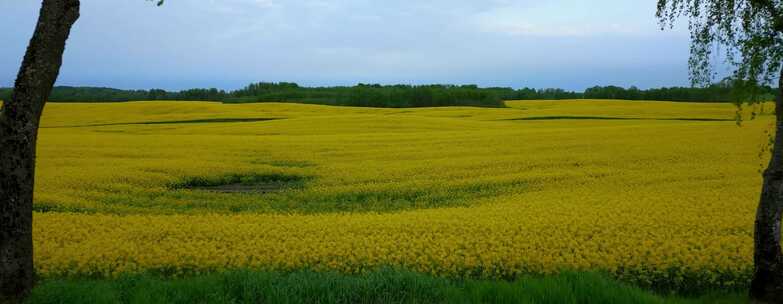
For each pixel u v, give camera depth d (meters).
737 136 37.44
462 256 12.43
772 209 8.73
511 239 13.56
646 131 42.06
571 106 80.94
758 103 8.69
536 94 151.50
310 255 12.25
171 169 26.61
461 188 22.97
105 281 9.80
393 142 38.81
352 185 23.80
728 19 8.82
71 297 7.94
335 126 52.00
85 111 68.44
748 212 16.47
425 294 8.49
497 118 63.88
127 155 32.22
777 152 8.66
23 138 7.62
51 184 22.52
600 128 46.25
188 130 49.56
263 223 15.67
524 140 38.19
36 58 7.63
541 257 12.07
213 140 39.94
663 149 32.28
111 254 12.34
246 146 36.44
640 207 17.38
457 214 16.86
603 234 14.16
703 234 14.18
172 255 12.23
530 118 63.50
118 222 15.73
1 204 7.65
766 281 8.80
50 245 12.95
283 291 8.23
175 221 15.95
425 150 34.47
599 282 9.06
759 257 8.89
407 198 21.64
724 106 75.44
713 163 27.61
